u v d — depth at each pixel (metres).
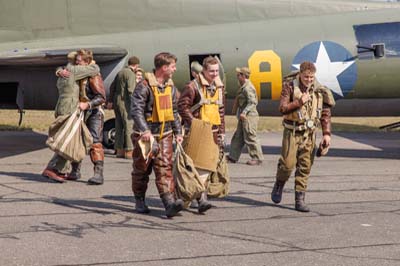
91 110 13.66
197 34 20.00
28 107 21.34
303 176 11.11
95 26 20.44
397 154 20.62
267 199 12.30
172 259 8.01
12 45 20.53
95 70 13.38
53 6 20.48
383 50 19.39
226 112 20.83
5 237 8.91
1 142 22.81
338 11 20.19
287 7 20.22
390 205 11.81
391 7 20.11
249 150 17.50
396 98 19.84
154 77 10.23
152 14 20.27
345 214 10.93
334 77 19.50
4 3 20.59
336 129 31.27
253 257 8.15
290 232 9.53
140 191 10.67
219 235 9.29
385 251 8.52
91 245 8.58
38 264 7.66
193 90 10.61
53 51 18.75
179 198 10.31
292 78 11.07
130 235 9.20
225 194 11.20
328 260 8.06
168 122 10.31
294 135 11.02
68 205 11.27
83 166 16.53
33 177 14.44
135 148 10.41
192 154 10.47
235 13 20.22
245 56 19.72
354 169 16.86
